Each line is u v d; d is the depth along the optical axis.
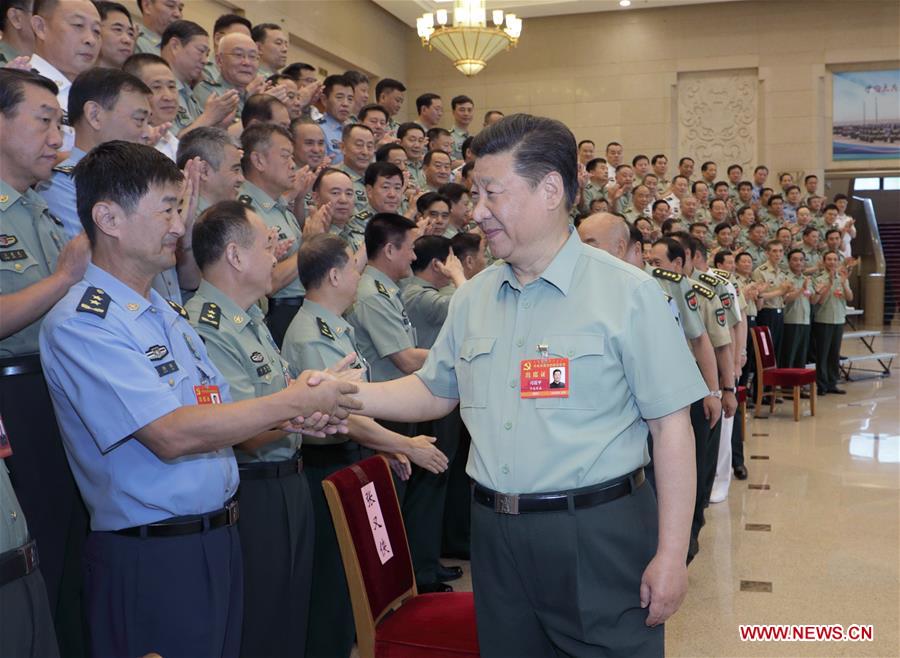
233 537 1.89
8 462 2.08
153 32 4.61
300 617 2.36
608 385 1.62
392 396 1.88
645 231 7.59
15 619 1.43
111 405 1.66
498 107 13.45
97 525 1.79
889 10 12.45
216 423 1.66
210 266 2.31
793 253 8.95
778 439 6.73
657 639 1.67
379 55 12.62
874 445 6.46
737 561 4.06
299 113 4.89
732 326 5.26
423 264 3.88
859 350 12.18
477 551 1.72
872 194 15.95
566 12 12.95
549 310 1.68
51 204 2.44
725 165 13.01
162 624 1.75
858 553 4.15
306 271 2.75
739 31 12.82
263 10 9.41
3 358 2.11
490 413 1.69
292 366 2.68
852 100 12.73
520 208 1.64
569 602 1.62
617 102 13.11
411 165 6.29
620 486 1.64
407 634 2.16
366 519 2.23
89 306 1.70
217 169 2.75
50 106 2.19
